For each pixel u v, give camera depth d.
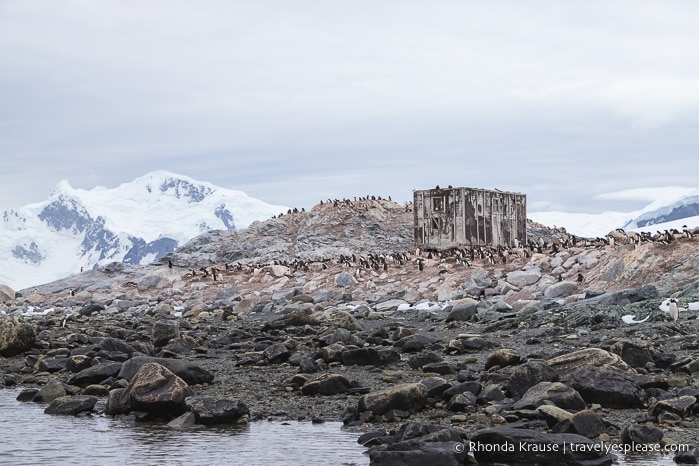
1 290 64.75
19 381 21.38
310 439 13.80
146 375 16.70
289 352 22.70
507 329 28.03
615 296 30.39
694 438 12.64
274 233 86.00
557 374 15.73
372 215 88.12
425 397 15.39
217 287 57.19
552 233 84.06
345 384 17.80
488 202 61.28
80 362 22.09
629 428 12.62
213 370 21.28
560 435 12.04
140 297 57.78
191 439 14.07
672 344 21.88
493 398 15.24
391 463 11.45
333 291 48.72
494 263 48.34
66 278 74.06
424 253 57.19
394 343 24.16
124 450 13.30
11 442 13.95
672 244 38.06
